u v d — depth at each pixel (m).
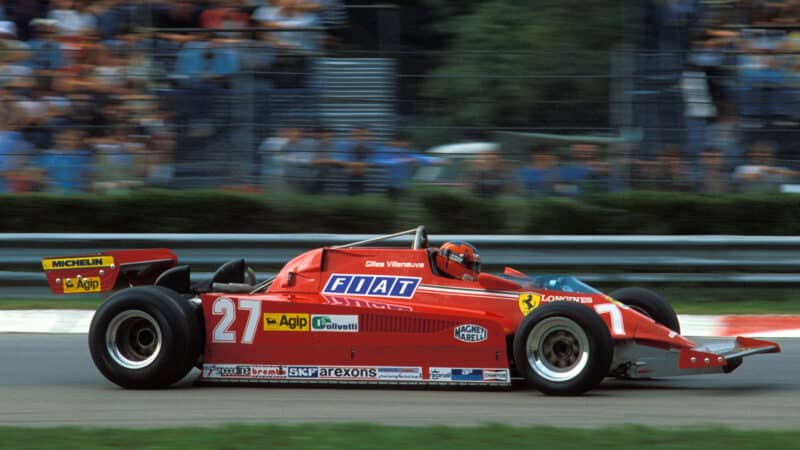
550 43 47.12
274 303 21.47
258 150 39.50
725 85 39.03
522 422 17.91
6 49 40.50
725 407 19.34
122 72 40.50
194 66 40.09
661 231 37.44
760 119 38.84
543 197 37.97
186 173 39.62
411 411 18.94
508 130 39.22
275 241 34.94
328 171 39.22
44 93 40.31
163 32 40.81
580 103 39.25
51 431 16.38
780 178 38.62
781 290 34.75
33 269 34.88
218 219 38.00
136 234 35.69
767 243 34.47
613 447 14.91
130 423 18.16
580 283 22.14
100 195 38.12
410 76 40.09
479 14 48.41
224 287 23.09
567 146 38.81
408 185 39.00
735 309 32.91
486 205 37.88
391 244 35.44
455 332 20.77
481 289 21.70
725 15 41.12
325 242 34.91
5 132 39.66
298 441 15.38
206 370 21.70
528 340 20.16
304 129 39.53
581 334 19.86
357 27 44.66
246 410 19.12
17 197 37.78
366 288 21.95
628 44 42.88
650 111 38.81
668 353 20.84
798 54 39.00
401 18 48.09
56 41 40.91
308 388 21.52
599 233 37.28
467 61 40.34
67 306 33.56
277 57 40.22
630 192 37.44
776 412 18.89
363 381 21.09
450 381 20.83
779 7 40.69
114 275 23.17
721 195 37.69
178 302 21.23
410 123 39.88
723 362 19.94
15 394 21.16
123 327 21.47
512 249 34.75
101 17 41.47
